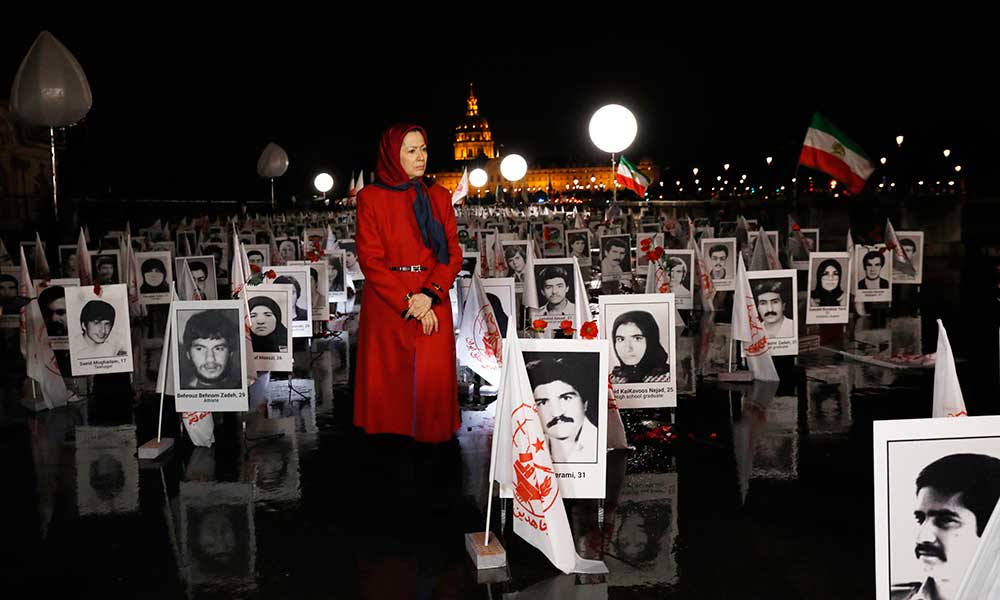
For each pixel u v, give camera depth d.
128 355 8.04
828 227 26.31
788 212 27.06
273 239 15.77
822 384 8.66
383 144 6.29
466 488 5.59
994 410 7.48
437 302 6.11
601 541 4.71
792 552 4.53
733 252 14.88
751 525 4.92
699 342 11.26
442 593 4.09
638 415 7.49
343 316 14.09
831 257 10.37
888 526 2.93
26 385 8.76
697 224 26.88
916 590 2.95
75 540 4.80
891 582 2.94
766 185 70.56
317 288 12.07
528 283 10.83
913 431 2.92
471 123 152.25
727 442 6.63
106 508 5.32
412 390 6.29
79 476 5.97
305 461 6.26
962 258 21.92
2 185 27.89
